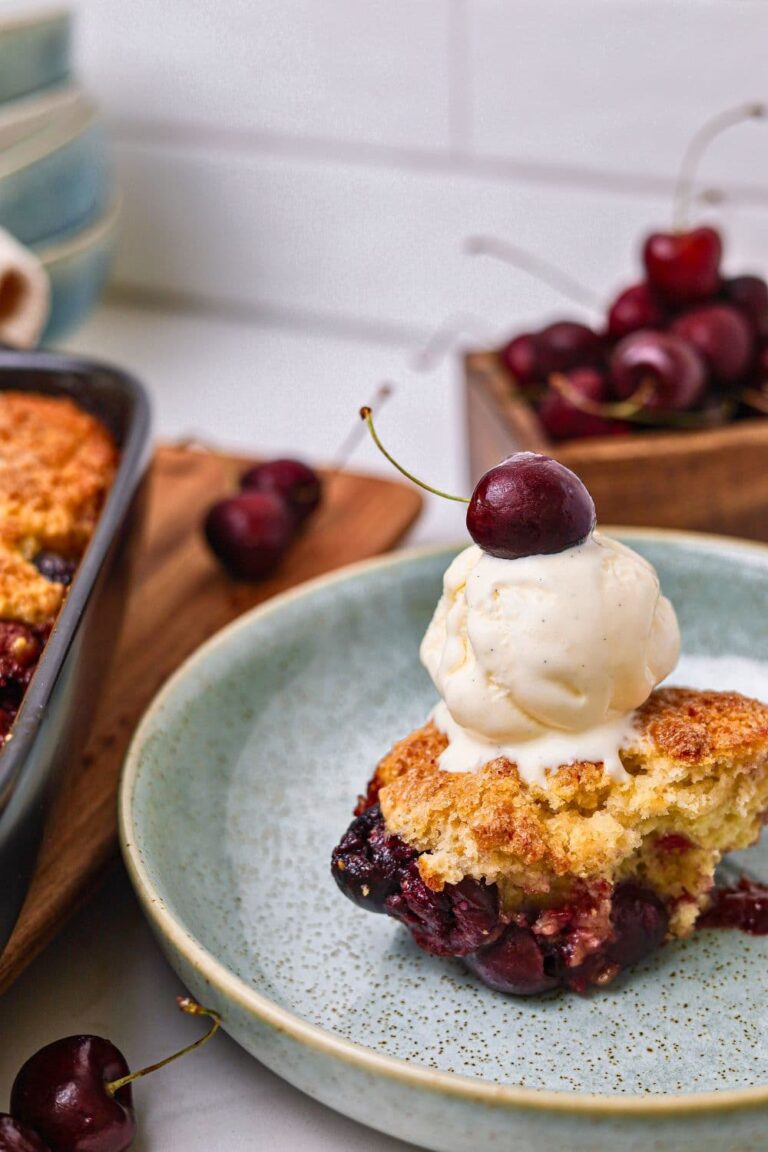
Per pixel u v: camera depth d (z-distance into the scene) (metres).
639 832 0.53
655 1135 0.47
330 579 0.62
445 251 0.89
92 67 0.91
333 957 0.53
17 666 0.56
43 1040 0.52
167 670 0.63
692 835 0.53
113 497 0.59
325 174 0.89
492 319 0.89
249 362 0.89
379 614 0.62
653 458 0.66
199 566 0.69
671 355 0.67
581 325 0.71
